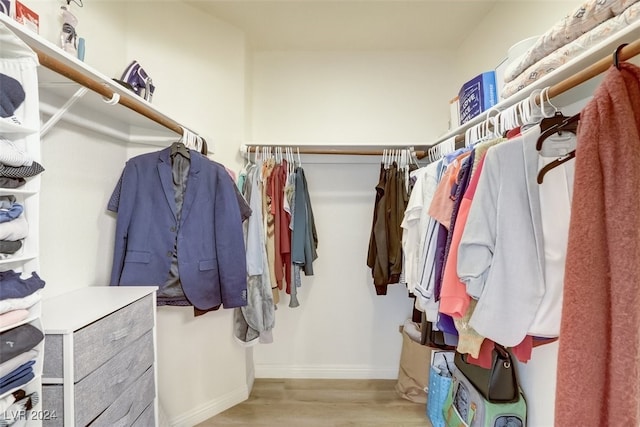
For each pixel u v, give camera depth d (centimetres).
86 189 127
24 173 67
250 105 216
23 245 71
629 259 51
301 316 226
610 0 70
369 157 223
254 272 171
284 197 188
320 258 226
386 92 226
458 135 155
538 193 84
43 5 107
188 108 175
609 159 55
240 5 175
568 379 57
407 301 225
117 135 140
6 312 64
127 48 157
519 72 104
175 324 167
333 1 171
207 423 174
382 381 221
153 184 135
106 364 93
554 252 83
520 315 81
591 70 73
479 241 86
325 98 225
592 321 55
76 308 96
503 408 129
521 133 95
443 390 167
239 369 194
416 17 186
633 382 50
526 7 150
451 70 226
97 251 133
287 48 223
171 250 132
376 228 190
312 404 192
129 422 103
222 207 141
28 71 71
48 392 79
